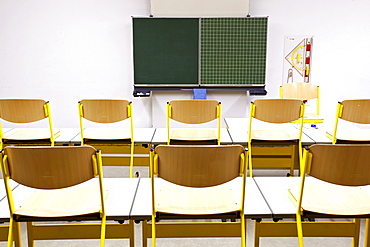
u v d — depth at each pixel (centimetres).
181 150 166
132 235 215
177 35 551
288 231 217
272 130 348
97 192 201
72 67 578
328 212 179
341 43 575
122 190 205
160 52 557
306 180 218
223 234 213
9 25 562
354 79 587
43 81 582
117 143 322
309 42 575
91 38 569
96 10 561
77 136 335
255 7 562
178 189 205
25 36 566
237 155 171
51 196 196
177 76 565
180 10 547
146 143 319
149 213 179
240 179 221
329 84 589
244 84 568
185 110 308
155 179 221
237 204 187
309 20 568
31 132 343
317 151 169
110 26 566
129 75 581
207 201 191
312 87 441
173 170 173
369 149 164
